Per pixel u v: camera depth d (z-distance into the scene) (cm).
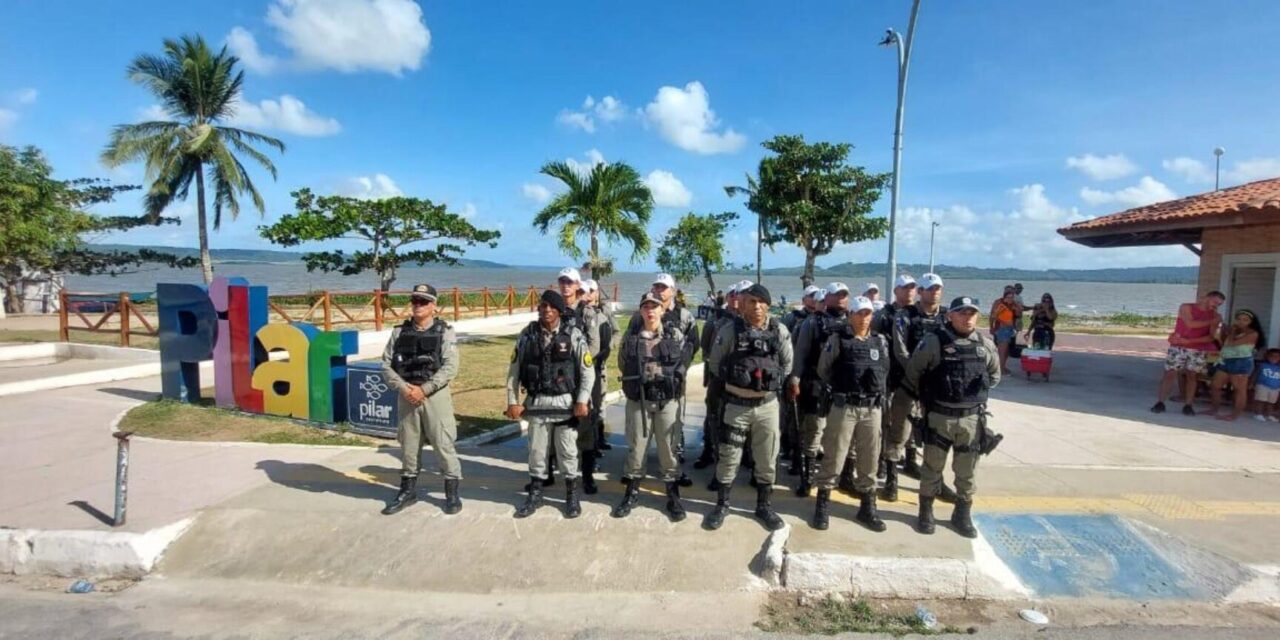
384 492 534
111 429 746
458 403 898
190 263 3672
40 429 746
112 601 404
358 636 363
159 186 2559
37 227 2056
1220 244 977
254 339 810
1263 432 750
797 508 498
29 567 446
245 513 494
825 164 2195
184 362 869
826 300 532
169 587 422
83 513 492
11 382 1011
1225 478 575
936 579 400
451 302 2691
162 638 360
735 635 361
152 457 631
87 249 3247
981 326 2458
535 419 480
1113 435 732
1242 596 391
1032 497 525
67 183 3044
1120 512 495
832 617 378
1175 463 622
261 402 799
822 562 408
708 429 614
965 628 365
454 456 493
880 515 484
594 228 1382
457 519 482
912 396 491
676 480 480
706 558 434
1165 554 432
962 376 435
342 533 469
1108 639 351
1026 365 1126
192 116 2598
